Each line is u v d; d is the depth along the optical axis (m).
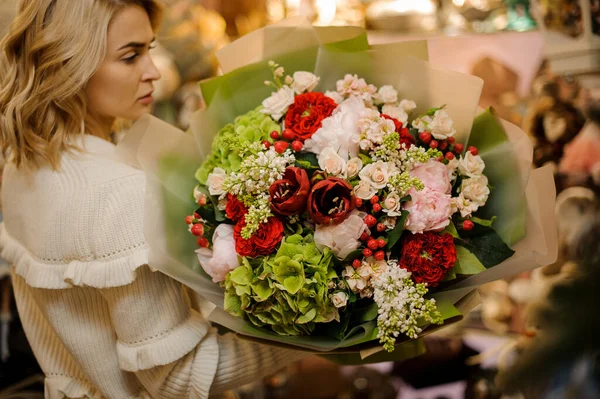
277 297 0.96
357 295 1.00
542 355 0.95
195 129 1.17
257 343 1.05
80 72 1.04
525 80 1.86
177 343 1.02
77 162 1.06
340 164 0.96
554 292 0.96
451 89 1.11
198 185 1.10
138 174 1.06
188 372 1.04
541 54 1.83
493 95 1.91
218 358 1.07
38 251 1.05
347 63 1.15
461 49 1.93
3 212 1.20
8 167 1.19
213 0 2.15
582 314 0.92
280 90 1.09
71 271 1.00
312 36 1.19
